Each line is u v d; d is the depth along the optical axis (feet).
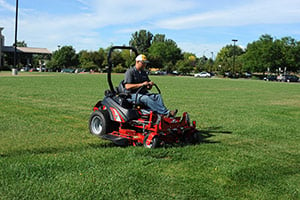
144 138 20.45
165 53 359.66
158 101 22.06
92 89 66.69
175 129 21.07
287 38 228.63
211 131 27.55
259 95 68.33
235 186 14.80
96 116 23.70
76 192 13.23
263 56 225.97
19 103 41.14
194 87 88.63
